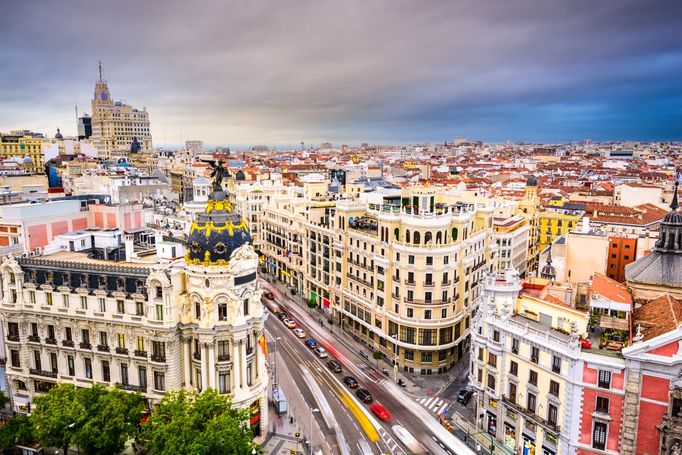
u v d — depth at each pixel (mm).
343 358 131250
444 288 121375
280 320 155250
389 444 94000
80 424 78062
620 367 75312
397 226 125375
